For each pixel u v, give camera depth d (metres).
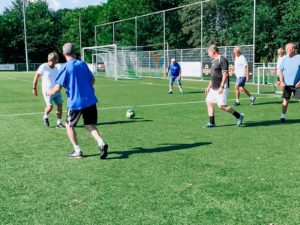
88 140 8.20
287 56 9.65
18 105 14.63
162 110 12.59
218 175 5.60
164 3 61.03
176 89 20.84
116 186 5.23
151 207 4.48
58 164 6.38
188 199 4.71
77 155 6.77
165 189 5.07
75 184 5.35
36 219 4.23
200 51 28.19
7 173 5.93
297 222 4.02
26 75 42.28
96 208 4.50
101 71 41.34
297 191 4.91
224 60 8.98
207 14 41.97
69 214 4.35
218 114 11.42
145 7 62.16
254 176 5.52
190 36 47.03
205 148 7.23
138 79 31.30
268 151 6.92
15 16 66.44
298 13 37.28
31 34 66.75
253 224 3.99
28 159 6.73
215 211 4.34
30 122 10.70
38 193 5.04
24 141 8.20
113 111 12.62
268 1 40.53
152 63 33.22
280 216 4.18
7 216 4.33
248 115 11.14
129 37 50.56
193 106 13.48
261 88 20.28
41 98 17.23
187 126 9.58
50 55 9.56
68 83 6.54
